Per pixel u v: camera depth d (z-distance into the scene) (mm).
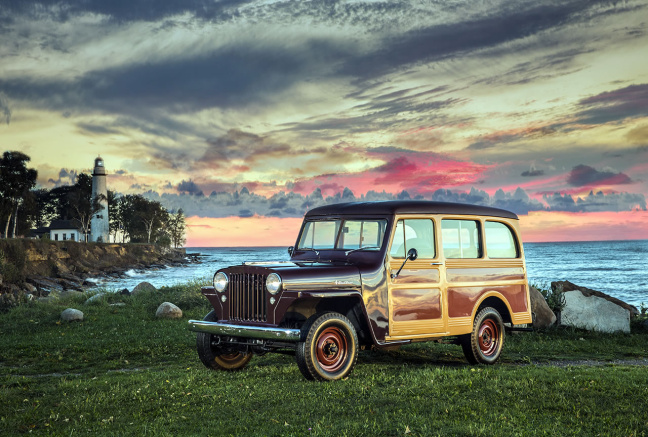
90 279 60250
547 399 6125
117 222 129750
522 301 9992
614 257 91375
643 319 14109
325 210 8805
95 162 102812
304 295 7039
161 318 15367
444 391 6492
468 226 9141
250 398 6473
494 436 4879
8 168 77000
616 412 5641
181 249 144625
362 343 8086
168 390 7035
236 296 7707
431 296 8391
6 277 40469
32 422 5887
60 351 11031
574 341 12164
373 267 7816
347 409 5895
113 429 5500
